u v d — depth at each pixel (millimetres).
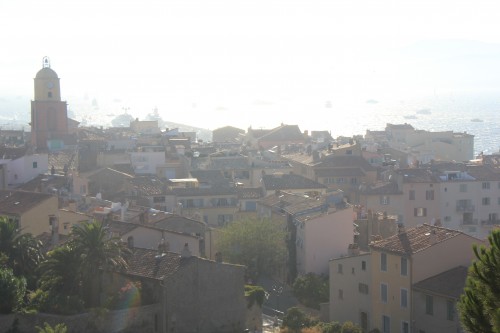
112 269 106562
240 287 109625
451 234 112938
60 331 94750
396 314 113375
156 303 104250
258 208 179625
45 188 166125
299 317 117938
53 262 106000
